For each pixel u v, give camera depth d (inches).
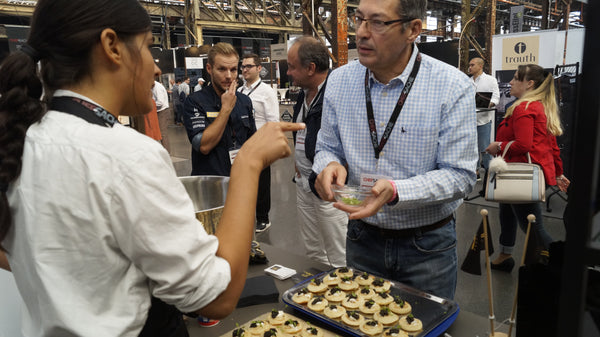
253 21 589.3
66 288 22.4
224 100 95.0
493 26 302.0
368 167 50.9
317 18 195.6
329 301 47.7
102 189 21.5
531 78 117.8
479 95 200.1
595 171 13.1
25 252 23.4
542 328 27.5
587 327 16.9
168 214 22.5
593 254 13.6
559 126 114.3
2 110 22.8
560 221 152.9
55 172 22.0
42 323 23.7
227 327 44.4
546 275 27.0
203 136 96.0
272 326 43.8
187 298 23.6
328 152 56.2
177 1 542.0
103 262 22.6
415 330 41.0
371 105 50.1
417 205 44.7
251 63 141.7
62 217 21.9
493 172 103.3
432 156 47.5
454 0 658.2
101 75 23.9
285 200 192.1
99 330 22.5
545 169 113.3
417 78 47.3
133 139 22.8
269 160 29.5
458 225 153.0
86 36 22.5
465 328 42.8
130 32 23.7
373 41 43.6
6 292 46.3
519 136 112.3
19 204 23.1
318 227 96.7
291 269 56.7
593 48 12.8
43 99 24.3
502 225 116.3
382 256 52.4
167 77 508.1
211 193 56.9
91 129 22.7
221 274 24.4
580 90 13.2
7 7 359.3
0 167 22.6
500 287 108.8
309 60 85.7
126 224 21.9
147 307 24.5
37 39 23.2
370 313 44.8
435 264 50.9
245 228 27.0
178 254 22.5
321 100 86.1
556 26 380.5
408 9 42.3
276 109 146.8
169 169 23.9
